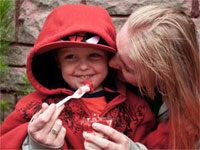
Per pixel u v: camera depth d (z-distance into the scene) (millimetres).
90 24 1332
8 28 2117
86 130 1165
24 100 1453
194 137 1322
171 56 1193
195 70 1270
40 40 1403
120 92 1469
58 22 1361
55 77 1509
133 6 1934
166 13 1238
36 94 1476
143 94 1449
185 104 1260
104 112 1423
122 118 1458
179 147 1298
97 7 1462
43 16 2061
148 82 1230
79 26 1291
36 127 1135
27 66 1370
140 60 1193
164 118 1535
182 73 1228
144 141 1504
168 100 1301
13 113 1420
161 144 1441
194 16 1873
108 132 1132
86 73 1358
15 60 2148
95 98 1451
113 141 1173
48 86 1481
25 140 1309
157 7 1277
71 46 1299
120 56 1277
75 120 1403
